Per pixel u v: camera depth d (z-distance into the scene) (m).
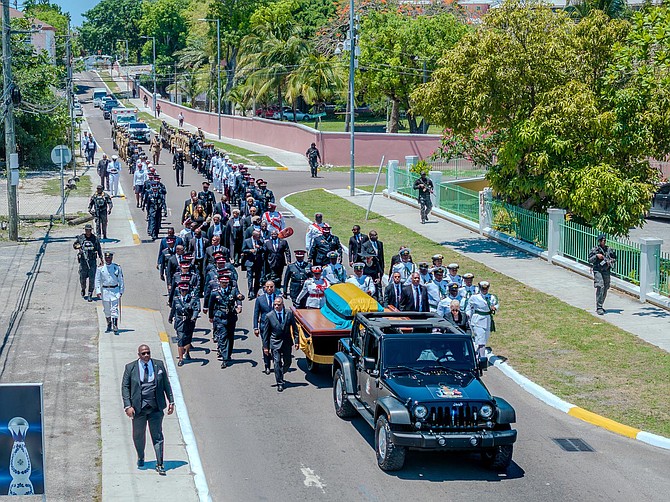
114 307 20.12
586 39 28.06
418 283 18.75
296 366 18.41
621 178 26.39
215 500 11.92
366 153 56.44
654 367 17.86
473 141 32.03
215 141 70.25
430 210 34.91
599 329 20.50
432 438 12.38
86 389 16.27
